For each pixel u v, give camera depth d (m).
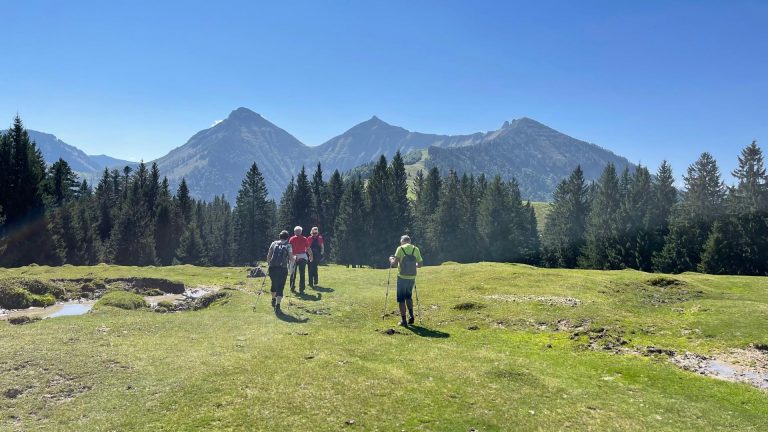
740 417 9.76
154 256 90.81
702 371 12.80
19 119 78.81
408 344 13.95
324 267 41.91
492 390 10.09
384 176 108.75
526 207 132.62
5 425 7.35
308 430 7.66
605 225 91.62
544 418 8.81
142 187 126.06
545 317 18.41
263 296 21.53
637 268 85.81
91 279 29.97
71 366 9.98
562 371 12.23
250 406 8.45
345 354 12.18
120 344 12.01
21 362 9.96
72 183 118.00
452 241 103.12
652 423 9.00
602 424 8.69
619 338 15.50
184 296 28.27
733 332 15.70
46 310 22.42
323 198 127.75
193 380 9.59
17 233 69.56
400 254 16.97
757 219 74.81
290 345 12.71
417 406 8.98
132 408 8.18
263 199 112.56
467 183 136.00
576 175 106.88
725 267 72.44
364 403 8.92
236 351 11.93
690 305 20.39
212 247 126.19
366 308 20.03
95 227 94.06
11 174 73.00
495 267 34.66
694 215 83.25
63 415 7.82
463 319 18.52
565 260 100.81
